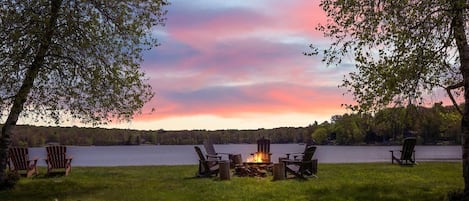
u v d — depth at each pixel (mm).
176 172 17203
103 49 13109
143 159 46000
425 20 9789
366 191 11711
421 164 18953
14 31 11773
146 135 81625
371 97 10305
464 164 10188
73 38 12633
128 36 13500
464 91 10445
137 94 13523
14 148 14633
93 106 13328
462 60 10125
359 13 10516
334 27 10914
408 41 9672
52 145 16391
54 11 12438
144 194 11672
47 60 12680
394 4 9852
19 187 12898
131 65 13516
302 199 10719
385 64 9961
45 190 12430
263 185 13070
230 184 13336
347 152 49594
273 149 54969
